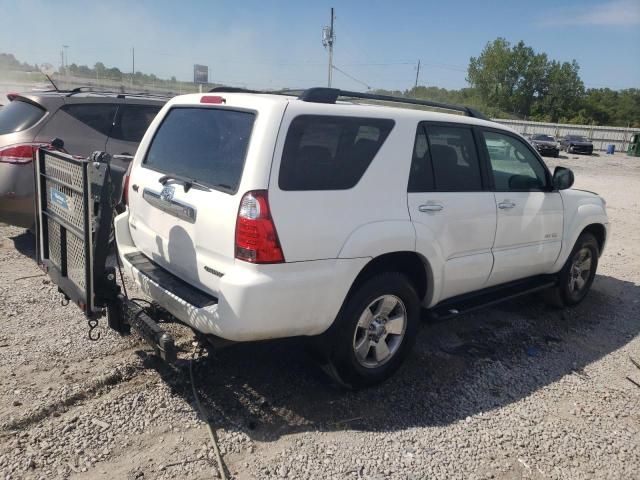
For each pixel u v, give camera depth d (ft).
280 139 10.21
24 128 19.97
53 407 10.98
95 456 9.73
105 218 11.00
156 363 12.89
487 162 14.34
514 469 10.22
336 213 10.82
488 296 15.26
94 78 164.66
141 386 11.96
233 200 10.09
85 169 10.39
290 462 9.92
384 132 11.85
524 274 16.07
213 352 13.48
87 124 21.08
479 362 14.29
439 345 15.15
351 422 11.26
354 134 11.33
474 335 16.03
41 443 9.95
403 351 12.82
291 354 13.78
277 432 10.77
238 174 10.28
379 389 12.60
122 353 13.25
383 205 11.66
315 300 10.59
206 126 11.76
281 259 10.07
